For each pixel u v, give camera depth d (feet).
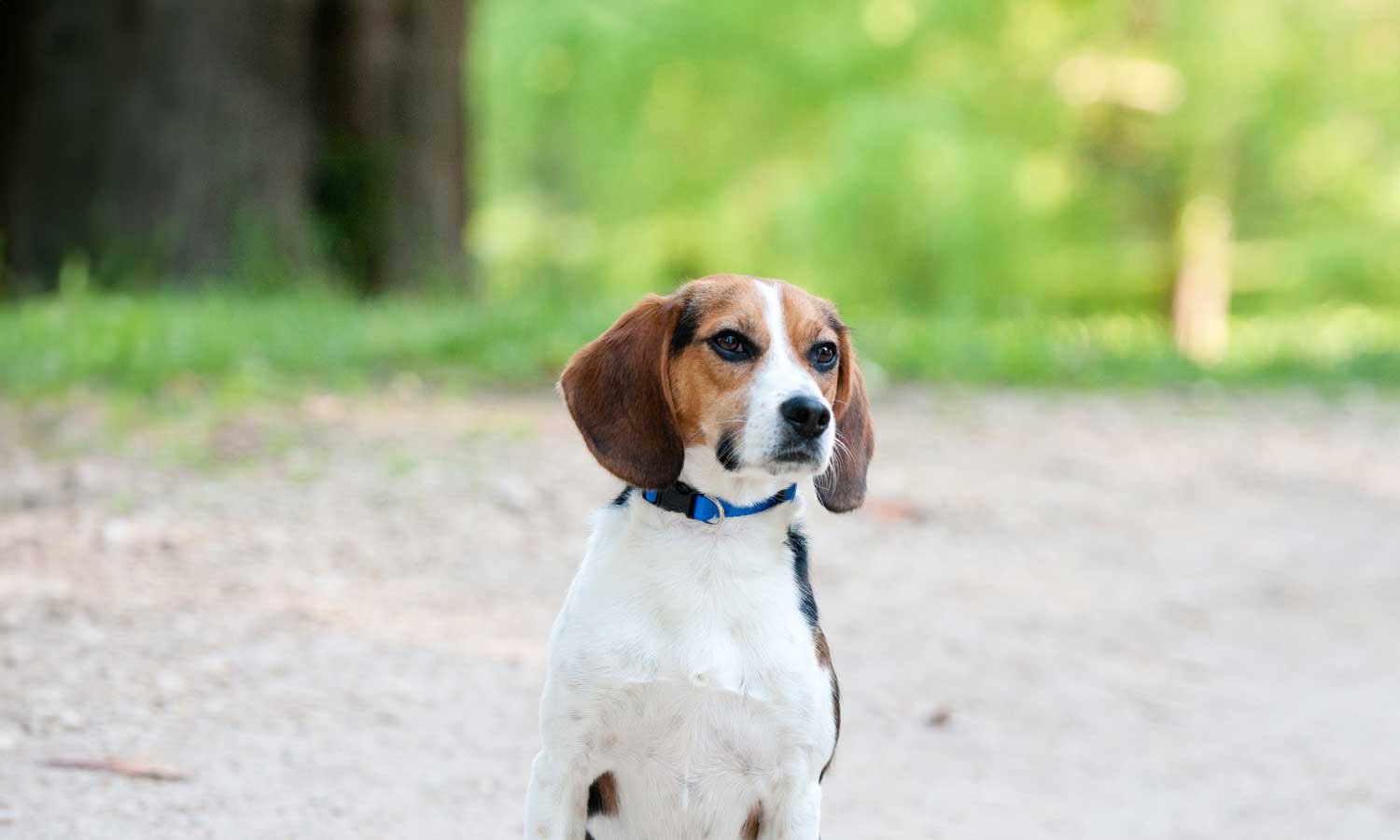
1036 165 92.89
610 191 103.09
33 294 51.01
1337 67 91.66
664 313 14.66
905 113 86.48
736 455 13.97
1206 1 89.51
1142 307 103.09
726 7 96.12
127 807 16.03
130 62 51.83
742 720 13.75
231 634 21.31
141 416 32.19
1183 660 24.75
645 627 13.69
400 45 56.80
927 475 34.09
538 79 102.06
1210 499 34.71
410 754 18.31
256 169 52.85
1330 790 19.93
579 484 30.17
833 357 15.21
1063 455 37.29
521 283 101.86
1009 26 93.86
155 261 51.16
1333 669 24.82
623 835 14.51
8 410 32.40
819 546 28.55
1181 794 19.58
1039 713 22.00
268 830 15.90
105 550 24.13
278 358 37.73
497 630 22.84
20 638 20.31
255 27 53.11
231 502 27.02
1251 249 103.40
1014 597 26.96
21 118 52.75
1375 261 98.58
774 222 96.78
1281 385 50.83
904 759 20.07
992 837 17.88
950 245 85.76
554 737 13.82
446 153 58.54
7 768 16.63
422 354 40.14
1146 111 97.55
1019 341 50.75
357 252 56.39
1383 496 36.37
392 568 24.76
